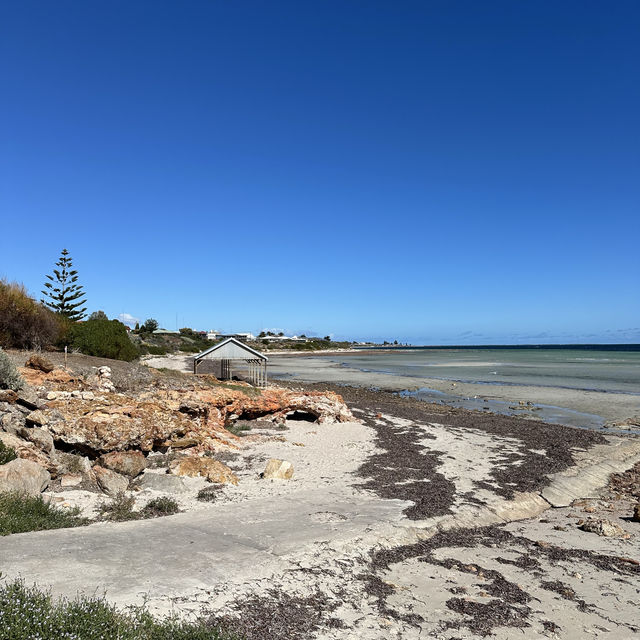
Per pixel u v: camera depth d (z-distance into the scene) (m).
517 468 19.81
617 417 34.94
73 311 61.09
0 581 6.54
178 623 6.27
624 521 14.42
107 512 11.51
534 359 119.00
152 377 30.77
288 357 148.38
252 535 10.17
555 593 9.05
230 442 21.77
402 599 8.33
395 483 16.58
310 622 7.14
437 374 75.00
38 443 13.77
